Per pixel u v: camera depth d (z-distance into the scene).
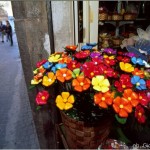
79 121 0.57
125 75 0.56
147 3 1.37
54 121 1.11
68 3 0.87
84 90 0.53
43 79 0.56
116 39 1.21
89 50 0.69
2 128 1.71
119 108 0.49
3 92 2.20
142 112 0.54
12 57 3.34
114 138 0.74
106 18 1.22
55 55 0.67
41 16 0.89
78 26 0.92
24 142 1.50
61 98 0.55
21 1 0.86
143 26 1.39
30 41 0.94
